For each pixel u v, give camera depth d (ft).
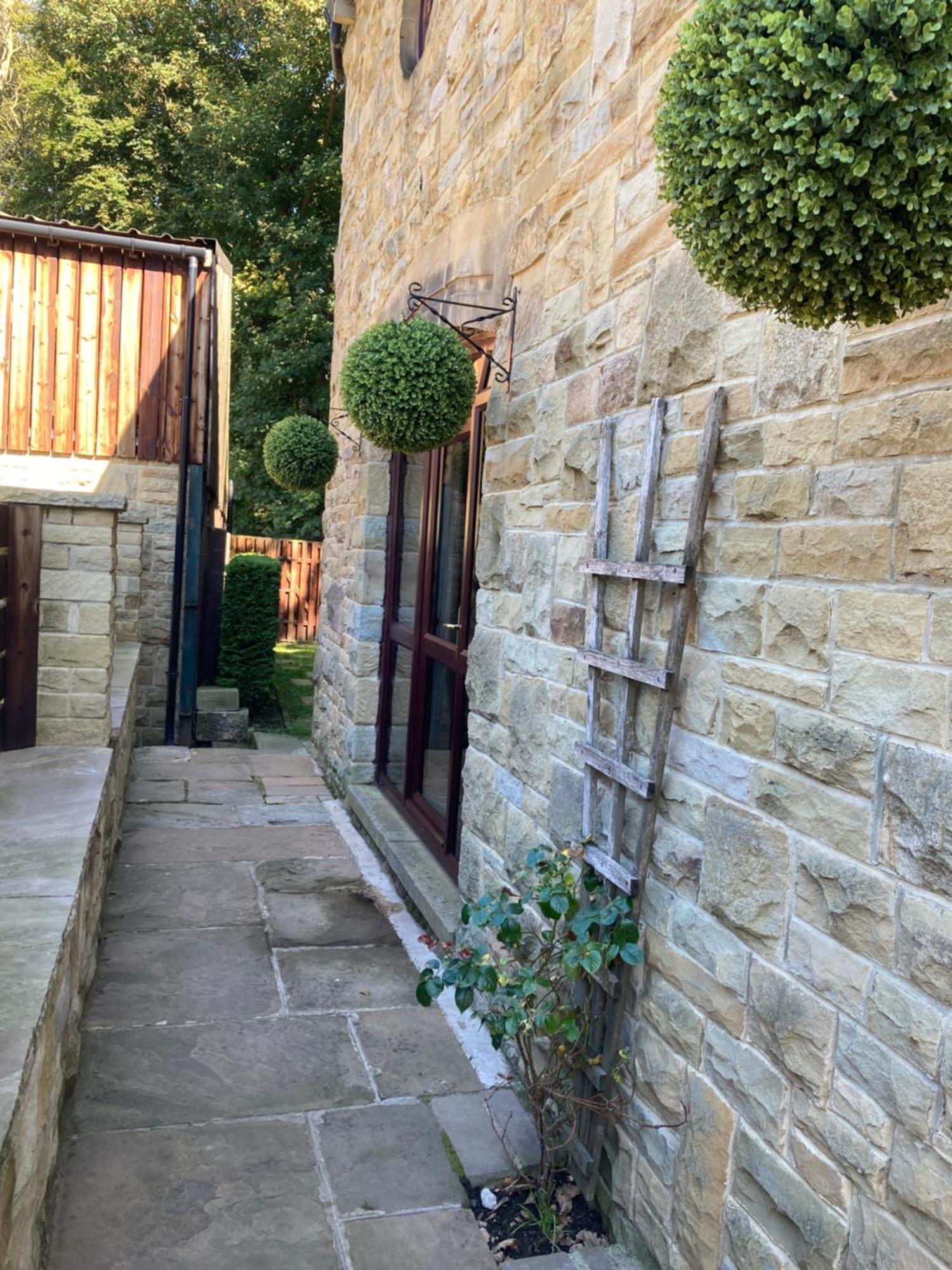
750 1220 5.78
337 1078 9.39
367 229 19.88
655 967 7.02
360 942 12.67
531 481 10.01
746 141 3.69
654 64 7.57
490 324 11.36
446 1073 9.61
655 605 7.28
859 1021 4.96
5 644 11.80
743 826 5.99
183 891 14.16
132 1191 7.58
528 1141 8.54
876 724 4.91
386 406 10.25
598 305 8.50
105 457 24.30
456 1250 7.19
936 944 4.48
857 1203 4.92
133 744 22.89
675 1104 6.64
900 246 3.51
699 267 4.31
